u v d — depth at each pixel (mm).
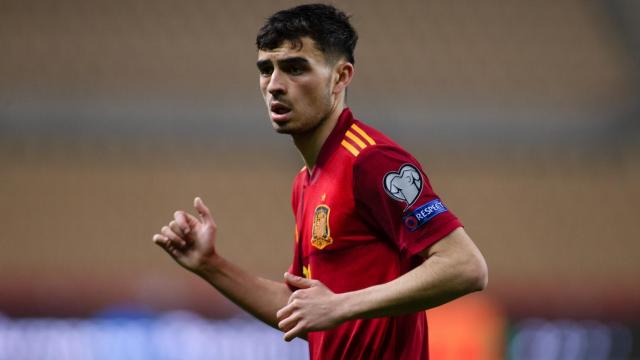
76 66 58312
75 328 41281
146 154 52438
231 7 65500
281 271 50750
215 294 41469
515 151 53844
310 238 11344
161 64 59656
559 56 63188
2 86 54719
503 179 53344
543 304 43312
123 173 51906
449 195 52844
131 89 56344
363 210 10742
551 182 53188
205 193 51969
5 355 40469
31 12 62844
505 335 42219
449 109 55250
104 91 55750
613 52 63844
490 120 54031
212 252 12547
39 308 41281
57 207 50906
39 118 52125
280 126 11133
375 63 61469
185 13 64500
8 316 40938
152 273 44312
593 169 53625
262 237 51344
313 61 11016
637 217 52812
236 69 60094
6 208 50594
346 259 10945
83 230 50688
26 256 49938
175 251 12562
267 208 51938
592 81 60906
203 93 56781
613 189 53312
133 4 64438
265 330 40219
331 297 9898
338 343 11297
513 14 66812
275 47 11047
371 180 10500
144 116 52969
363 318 9945
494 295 42875
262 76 11336
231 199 51906
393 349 11070
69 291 41688
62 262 50062
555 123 54062
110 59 59406
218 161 52719
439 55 62875
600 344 43500
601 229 52812
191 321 41188
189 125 53031
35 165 51469
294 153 53125
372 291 9914
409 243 10195
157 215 51344
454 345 40375
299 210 11961
